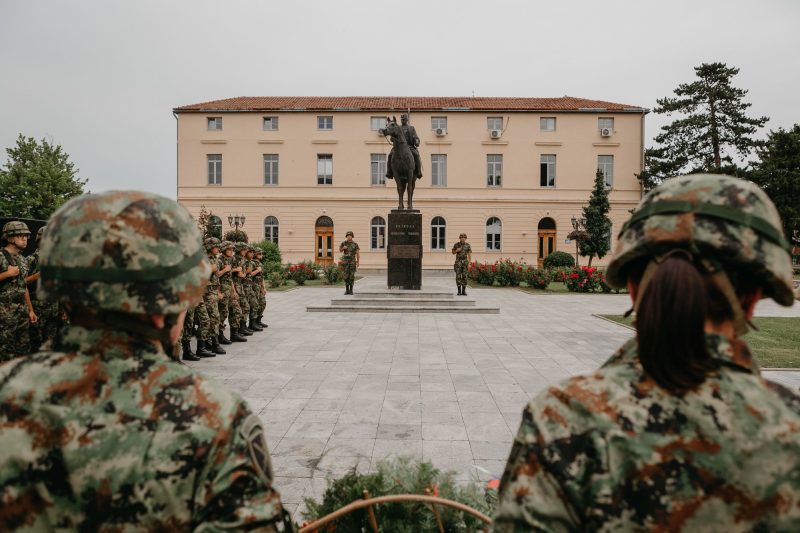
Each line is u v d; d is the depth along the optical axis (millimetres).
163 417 1015
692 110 31734
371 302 13578
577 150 32469
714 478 833
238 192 32656
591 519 872
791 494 825
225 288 8594
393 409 5113
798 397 929
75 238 1051
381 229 32781
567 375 6547
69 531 975
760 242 924
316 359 7465
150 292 1055
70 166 37375
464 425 4652
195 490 1001
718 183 987
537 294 20078
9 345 5746
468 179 32531
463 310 13109
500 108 32312
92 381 1039
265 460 1104
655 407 889
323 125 32906
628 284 1133
